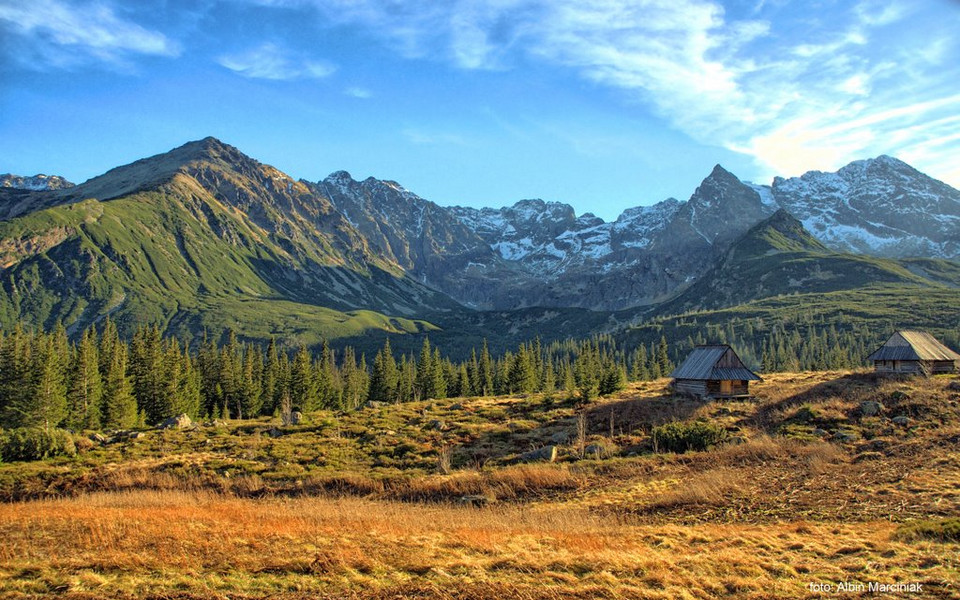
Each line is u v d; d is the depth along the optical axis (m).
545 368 165.00
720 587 18.83
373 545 23.84
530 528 28.56
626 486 39.59
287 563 21.06
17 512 33.25
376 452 57.59
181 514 31.94
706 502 33.72
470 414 73.50
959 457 38.84
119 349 114.56
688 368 75.00
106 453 60.84
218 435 68.94
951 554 20.97
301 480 48.25
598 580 19.30
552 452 51.19
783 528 27.02
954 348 189.38
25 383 87.62
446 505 38.56
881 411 55.34
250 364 122.56
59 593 18.27
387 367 136.12
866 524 27.19
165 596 18.06
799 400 62.69
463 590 18.38
